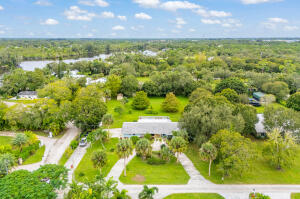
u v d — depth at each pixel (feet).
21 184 100.68
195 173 141.38
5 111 193.88
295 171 145.07
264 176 138.82
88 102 196.65
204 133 160.04
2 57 557.74
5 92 303.07
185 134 161.38
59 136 193.67
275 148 146.92
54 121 190.60
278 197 119.14
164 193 120.88
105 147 174.19
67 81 283.59
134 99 273.33
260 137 193.06
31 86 322.75
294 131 167.53
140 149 140.67
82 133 195.93
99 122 199.00
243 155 122.83
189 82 326.24
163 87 330.13
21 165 145.48
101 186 105.81
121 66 460.55
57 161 151.94
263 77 350.02
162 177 136.36
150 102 308.81
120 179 132.87
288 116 171.01
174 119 239.30
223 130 142.41
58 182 106.83
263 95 305.12
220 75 419.74
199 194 120.47
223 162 126.82
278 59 570.05
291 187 128.26
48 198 95.66
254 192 118.21
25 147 157.89
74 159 155.43
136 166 148.05
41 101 200.23
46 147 171.94
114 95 320.29
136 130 191.62
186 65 496.23
